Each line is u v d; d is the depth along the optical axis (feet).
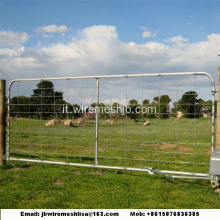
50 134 47.91
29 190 16.94
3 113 24.14
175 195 16.33
